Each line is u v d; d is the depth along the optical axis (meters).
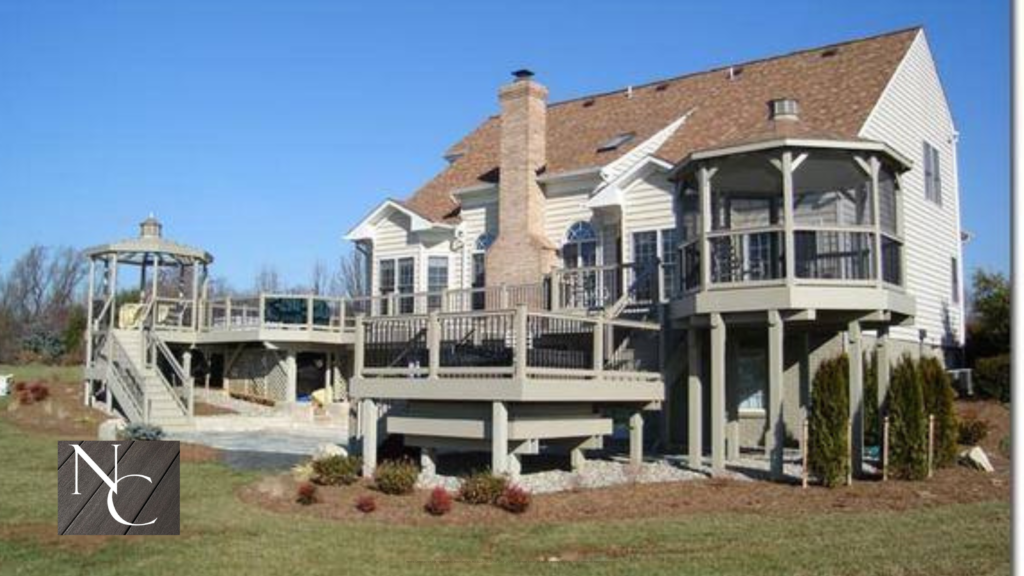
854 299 14.97
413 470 14.55
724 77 26.33
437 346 15.22
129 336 27.47
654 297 18.67
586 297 21.58
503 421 14.17
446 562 9.69
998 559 9.27
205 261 29.89
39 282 71.56
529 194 24.30
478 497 12.92
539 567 9.40
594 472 15.83
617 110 27.23
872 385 18.31
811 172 17.55
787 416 19.64
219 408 27.00
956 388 24.88
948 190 25.94
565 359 16.38
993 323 27.69
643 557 9.73
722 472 15.31
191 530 11.47
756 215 19.12
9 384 31.42
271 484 14.66
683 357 17.88
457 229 26.62
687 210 17.98
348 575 9.21
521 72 25.02
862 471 15.43
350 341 27.70
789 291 14.77
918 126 23.94
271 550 10.32
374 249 28.38
